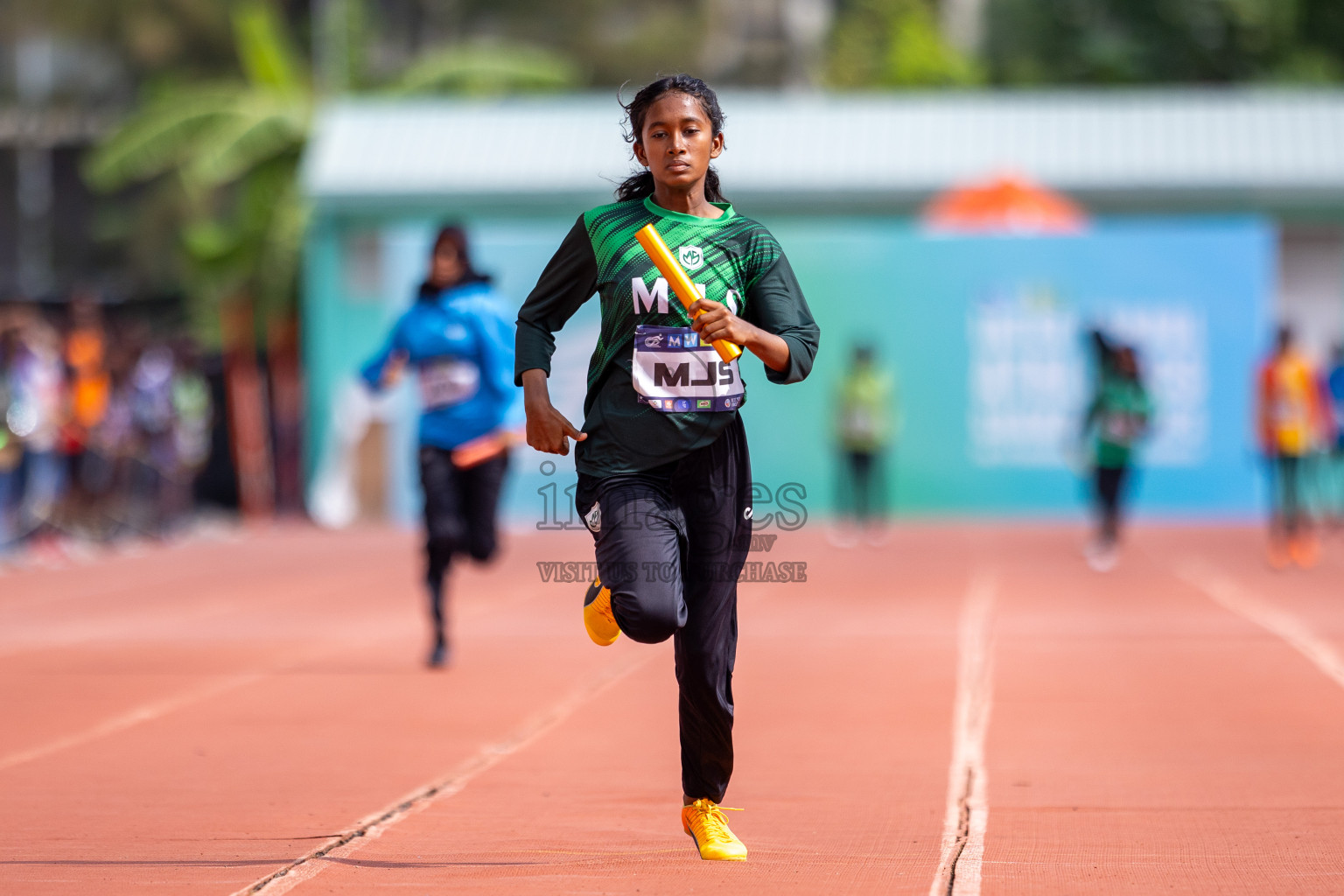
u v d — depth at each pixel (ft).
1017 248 257.75
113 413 225.76
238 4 479.00
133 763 79.46
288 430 293.43
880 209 267.80
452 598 160.15
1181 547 207.41
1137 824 64.39
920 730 86.84
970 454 258.57
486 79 340.39
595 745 83.87
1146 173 264.52
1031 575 174.19
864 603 149.48
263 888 54.39
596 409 54.70
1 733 88.28
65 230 500.33
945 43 529.86
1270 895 53.21
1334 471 249.96
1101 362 185.47
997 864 57.72
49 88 505.66
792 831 63.67
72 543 224.74
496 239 258.98
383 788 72.95
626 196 56.29
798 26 621.31
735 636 56.54
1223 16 442.50
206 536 246.88
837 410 232.32
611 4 541.34
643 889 54.13
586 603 55.57
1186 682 101.81
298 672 111.24
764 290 54.29
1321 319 260.42
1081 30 467.11
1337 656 112.16
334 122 283.79
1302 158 264.11
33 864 58.03
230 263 295.89
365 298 266.98
